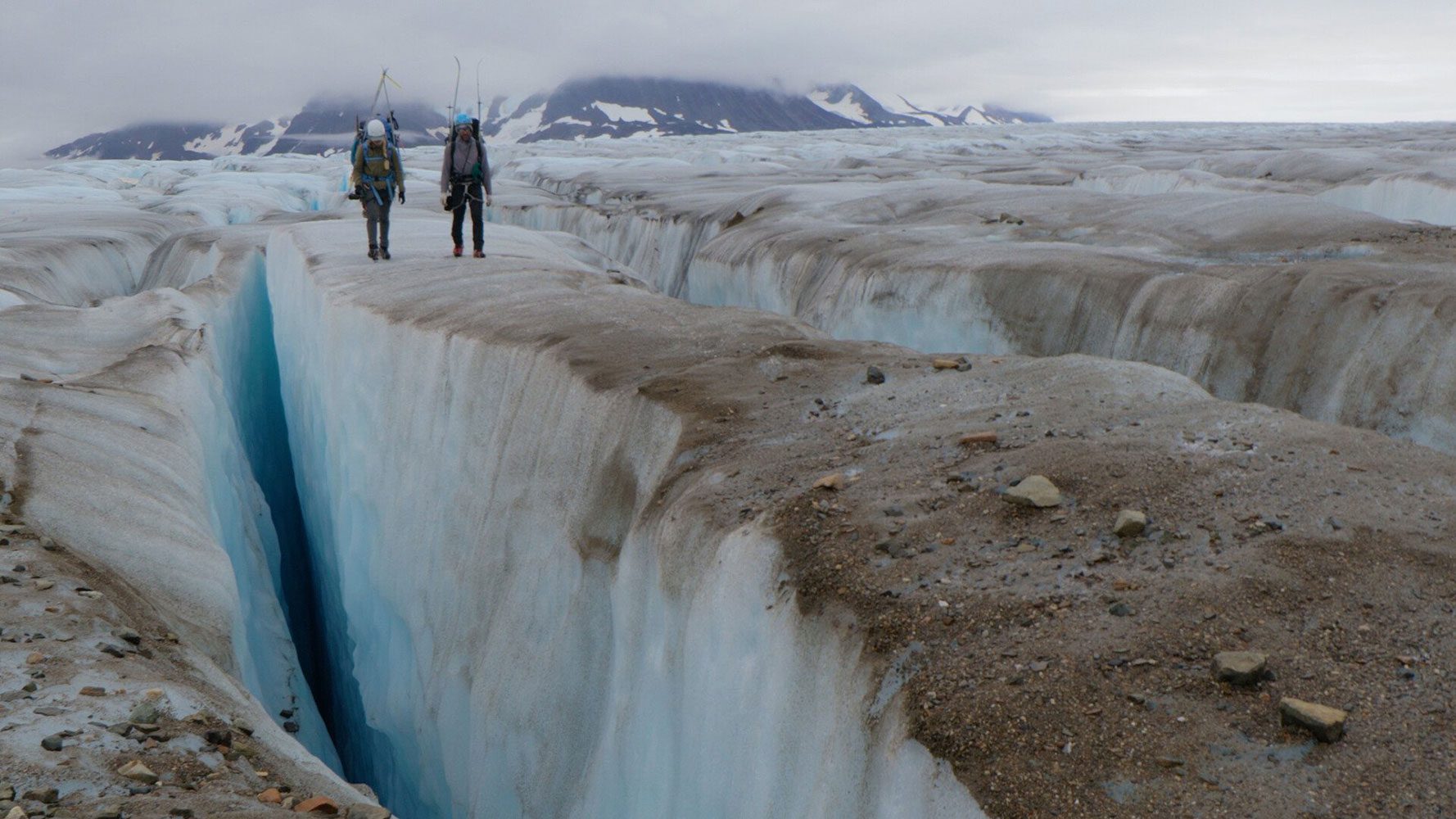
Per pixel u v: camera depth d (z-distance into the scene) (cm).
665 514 565
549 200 3400
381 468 1045
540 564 759
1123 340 1031
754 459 572
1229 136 8488
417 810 977
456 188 1223
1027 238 1398
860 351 758
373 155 1229
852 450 561
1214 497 448
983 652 374
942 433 558
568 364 788
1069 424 547
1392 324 832
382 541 1029
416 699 944
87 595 552
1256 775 299
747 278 1730
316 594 1449
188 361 1084
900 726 361
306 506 1449
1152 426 534
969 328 1180
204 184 4012
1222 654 340
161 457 830
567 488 740
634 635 598
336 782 488
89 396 880
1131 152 5200
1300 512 429
